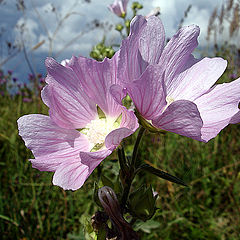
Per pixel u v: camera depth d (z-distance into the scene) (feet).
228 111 0.42
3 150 1.11
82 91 0.44
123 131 0.35
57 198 0.92
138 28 0.37
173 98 0.46
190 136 0.36
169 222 0.90
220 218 0.99
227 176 1.10
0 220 0.85
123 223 0.39
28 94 1.78
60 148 0.42
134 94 0.36
